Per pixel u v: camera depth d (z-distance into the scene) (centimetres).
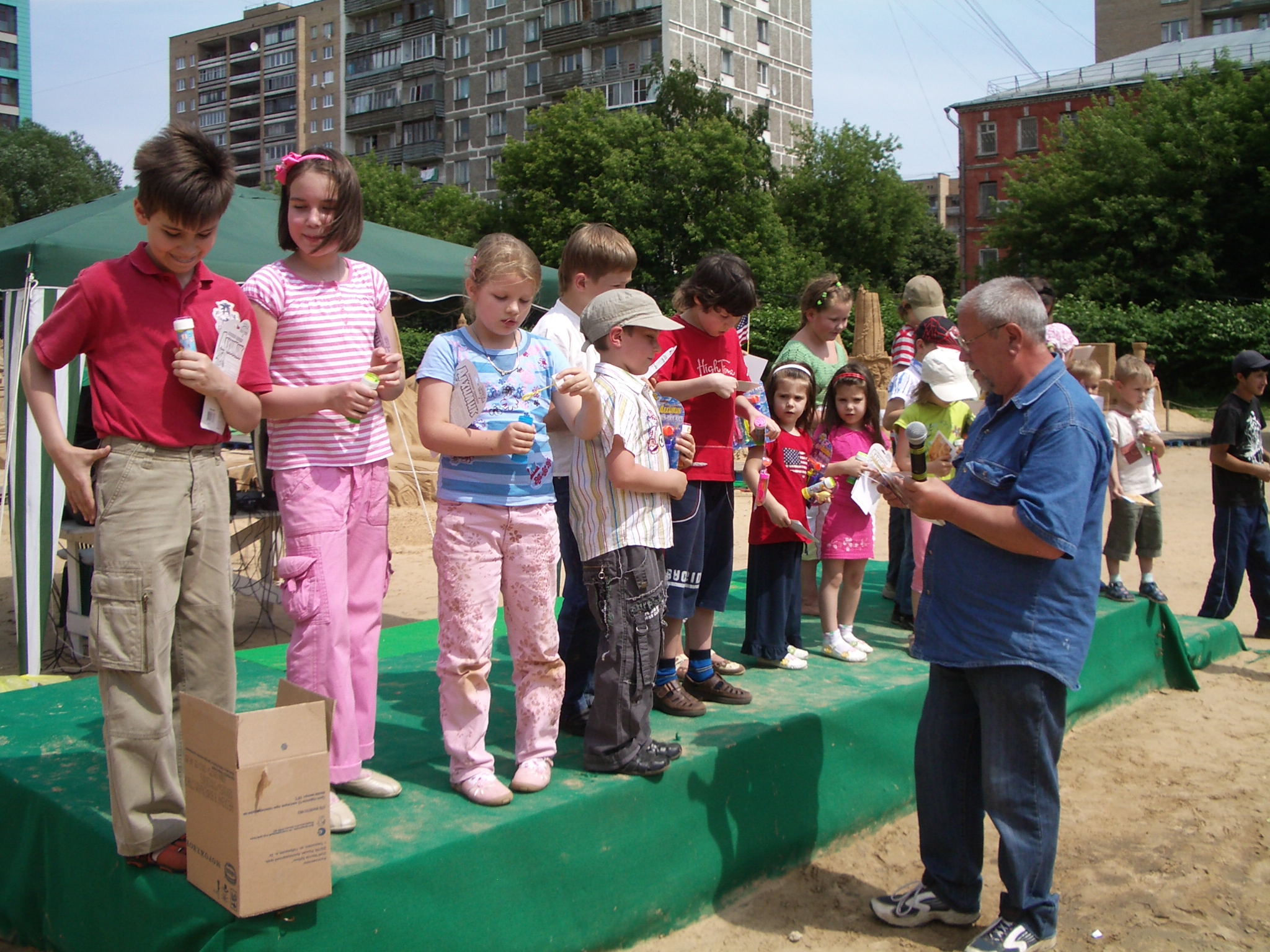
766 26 5278
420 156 5922
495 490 278
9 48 7500
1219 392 2880
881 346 1590
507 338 290
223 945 210
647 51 4844
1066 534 269
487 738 333
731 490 374
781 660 427
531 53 5350
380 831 253
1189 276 3259
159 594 236
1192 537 1024
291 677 267
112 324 234
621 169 3516
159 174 224
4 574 861
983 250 4684
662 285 3541
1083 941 304
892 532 579
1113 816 392
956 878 307
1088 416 282
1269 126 3212
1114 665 518
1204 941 305
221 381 238
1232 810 397
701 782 313
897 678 413
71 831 263
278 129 9275
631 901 289
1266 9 5488
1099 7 5884
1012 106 4553
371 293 289
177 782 244
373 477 280
